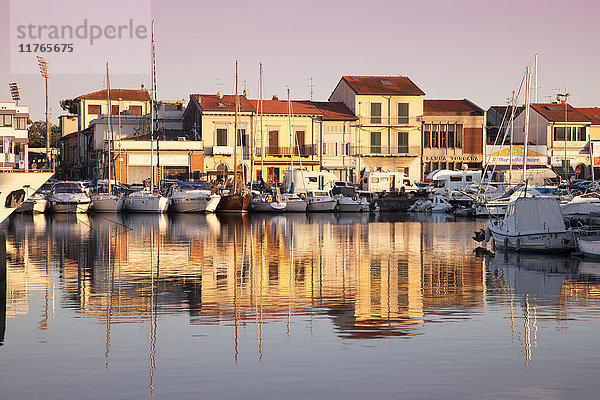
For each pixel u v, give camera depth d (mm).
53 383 13484
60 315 19109
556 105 97375
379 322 18266
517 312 19484
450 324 18031
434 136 92562
